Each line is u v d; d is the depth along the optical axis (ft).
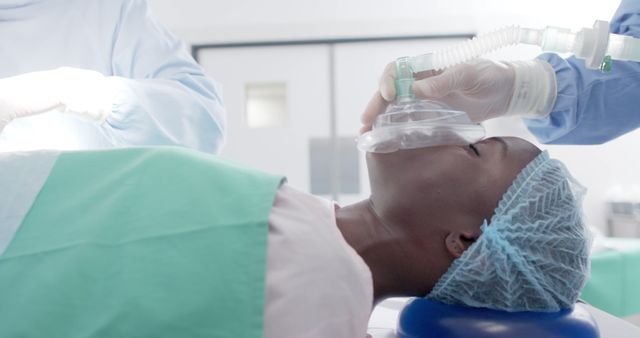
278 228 2.06
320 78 12.25
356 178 12.30
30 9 4.21
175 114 3.56
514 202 2.48
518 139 2.77
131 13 4.33
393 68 2.87
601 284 6.51
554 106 3.53
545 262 2.53
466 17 11.61
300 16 11.89
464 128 2.59
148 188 2.07
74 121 3.10
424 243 2.51
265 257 1.95
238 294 1.87
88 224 1.95
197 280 1.86
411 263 2.55
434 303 2.81
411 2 11.73
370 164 2.63
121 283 1.84
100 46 4.28
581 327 2.55
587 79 3.38
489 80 3.32
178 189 2.07
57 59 4.17
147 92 3.44
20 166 2.12
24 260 1.87
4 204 2.00
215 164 2.22
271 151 12.39
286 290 1.95
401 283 2.63
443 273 2.55
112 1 4.30
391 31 11.78
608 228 10.78
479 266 2.46
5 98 2.42
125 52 4.23
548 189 2.52
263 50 12.24
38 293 1.81
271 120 12.40
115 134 3.20
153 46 4.22
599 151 10.94
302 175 12.37
